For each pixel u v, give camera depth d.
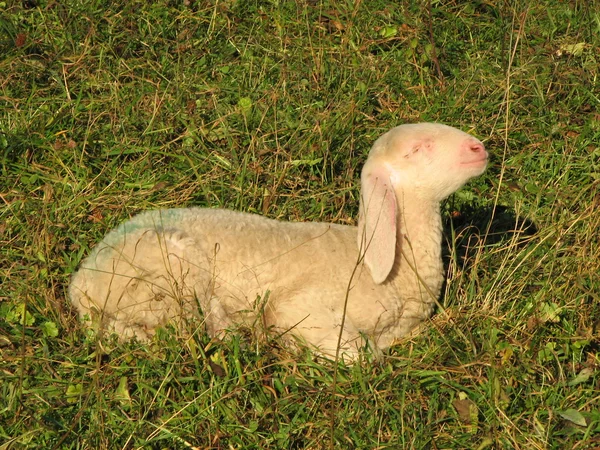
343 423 5.45
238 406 5.58
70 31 8.96
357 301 6.41
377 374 5.90
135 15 9.26
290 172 7.65
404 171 6.32
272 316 6.45
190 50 9.01
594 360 6.02
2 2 9.37
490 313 6.37
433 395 5.61
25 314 6.00
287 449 5.36
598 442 5.31
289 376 5.74
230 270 6.39
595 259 6.66
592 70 8.87
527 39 9.20
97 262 6.34
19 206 7.17
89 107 8.12
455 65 9.14
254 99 8.34
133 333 6.21
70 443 5.38
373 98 8.52
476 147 6.29
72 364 5.84
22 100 8.20
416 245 6.48
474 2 9.83
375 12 9.48
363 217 6.34
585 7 9.53
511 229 7.37
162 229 6.38
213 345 5.94
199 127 7.98
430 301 6.58
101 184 7.56
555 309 6.21
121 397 5.59
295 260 6.46
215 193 7.45
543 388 5.75
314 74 8.60
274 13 9.42
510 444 5.32
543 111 8.39
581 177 7.66
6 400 5.61
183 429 5.42
